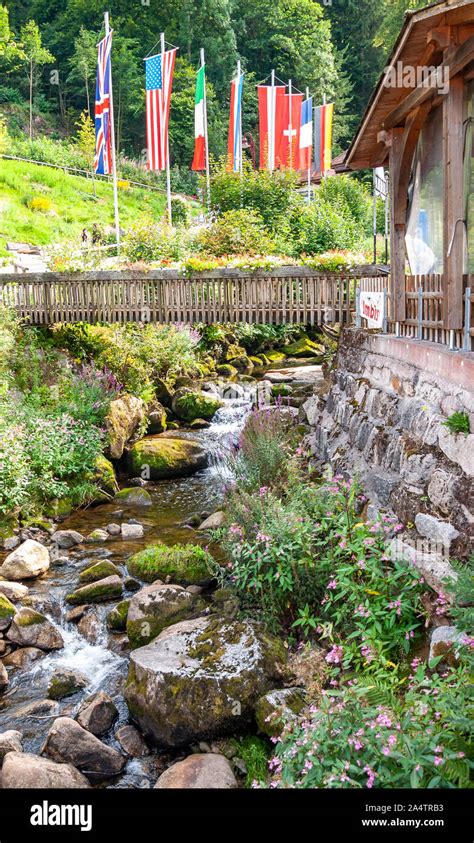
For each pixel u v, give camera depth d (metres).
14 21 59.56
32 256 23.78
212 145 48.91
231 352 21.33
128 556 9.52
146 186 43.41
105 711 6.20
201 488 12.50
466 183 6.97
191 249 21.41
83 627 7.73
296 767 4.45
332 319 13.96
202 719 5.66
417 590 5.86
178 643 6.37
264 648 6.11
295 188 25.08
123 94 52.72
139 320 14.77
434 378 6.98
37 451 11.66
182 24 53.53
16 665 7.16
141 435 14.69
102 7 55.91
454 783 4.02
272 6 54.38
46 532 10.57
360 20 57.25
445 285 7.01
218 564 8.36
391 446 7.44
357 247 24.78
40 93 56.31
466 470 5.79
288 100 29.02
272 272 13.98
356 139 10.27
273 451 9.66
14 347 14.17
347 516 6.74
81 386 13.80
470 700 4.25
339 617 6.05
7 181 32.47
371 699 4.63
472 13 6.36
